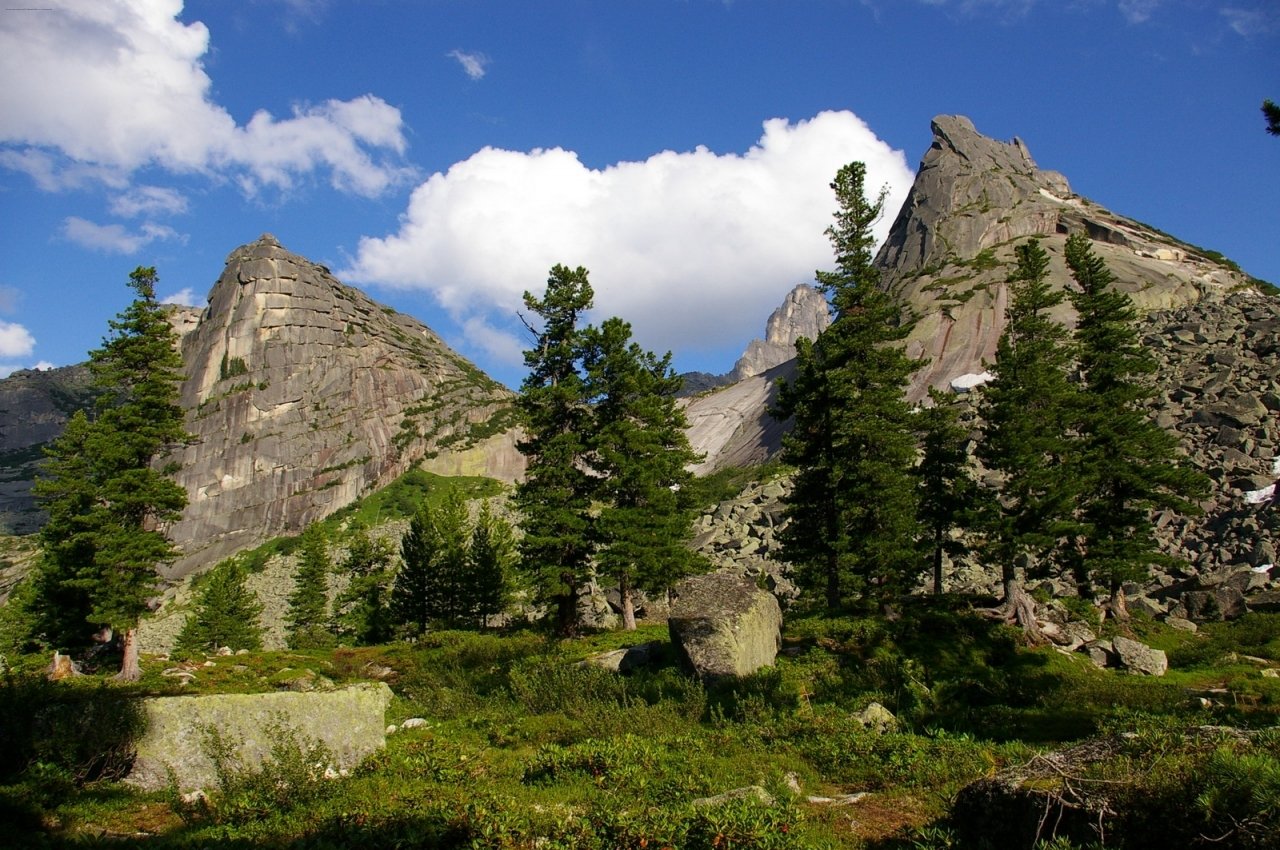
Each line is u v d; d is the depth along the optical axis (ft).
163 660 118.01
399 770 42.16
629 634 109.81
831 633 85.81
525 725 56.90
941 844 28.12
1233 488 140.15
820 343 108.88
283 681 94.22
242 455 419.95
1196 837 20.56
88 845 29.99
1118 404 113.29
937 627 88.22
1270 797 19.52
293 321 469.57
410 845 28.78
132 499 109.70
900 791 38.24
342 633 205.57
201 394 447.83
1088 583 108.06
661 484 145.38
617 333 128.06
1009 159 447.01
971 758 41.88
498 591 173.47
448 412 476.13
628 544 118.32
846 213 109.60
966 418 192.03
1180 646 94.73
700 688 62.28
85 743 38.88
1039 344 107.34
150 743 39.86
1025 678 71.46
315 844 29.63
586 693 65.92
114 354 115.03
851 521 104.32
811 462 106.93
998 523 95.91
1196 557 125.59
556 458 124.47
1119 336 113.80
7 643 142.10
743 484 272.51
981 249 368.89
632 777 38.40
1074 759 26.84
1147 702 60.18
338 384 461.78
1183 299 289.74
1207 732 26.18
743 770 40.60
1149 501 109.40
